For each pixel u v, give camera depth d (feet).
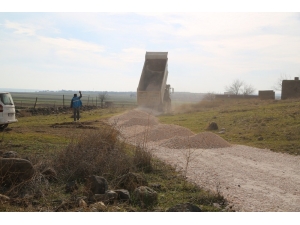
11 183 25.90
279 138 59.93
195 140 53.98
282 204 25.49
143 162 34.17
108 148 34.71
